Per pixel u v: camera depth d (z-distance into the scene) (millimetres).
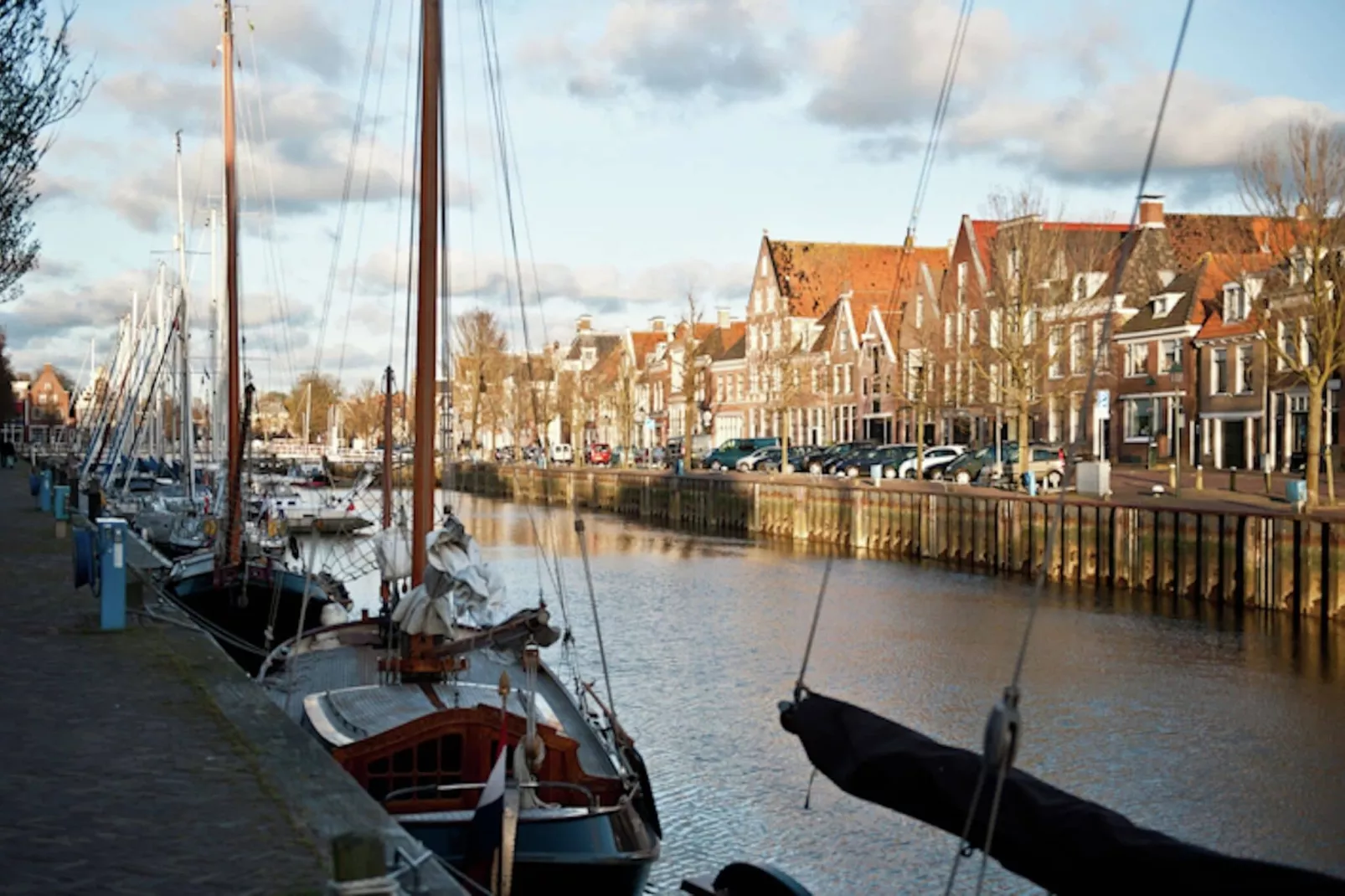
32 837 7852
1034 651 26953
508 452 103375
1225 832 15547
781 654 26688
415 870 6887
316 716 11609
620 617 32031
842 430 82500
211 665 13891
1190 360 57156
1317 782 17438
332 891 5504
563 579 40406
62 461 77500
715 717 20812
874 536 49500
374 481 50406
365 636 15891
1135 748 19188
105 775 9289
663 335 117688
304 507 43656
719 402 99875
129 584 17344
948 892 6207
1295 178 36250
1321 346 35312
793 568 43500
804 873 13922
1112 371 60125
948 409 64812
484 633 12508
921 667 25297
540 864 9375
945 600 34719
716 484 63406
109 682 12922
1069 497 39531
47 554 26578
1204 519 32875
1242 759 18594
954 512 44250
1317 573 29562
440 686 12398
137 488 51125
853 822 15484
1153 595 34531
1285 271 39344
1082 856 5648
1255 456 53469
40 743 10289
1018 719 5598
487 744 10555
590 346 131250
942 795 6238
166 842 7766
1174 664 25406
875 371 77188
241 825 8102
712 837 15023
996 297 49562
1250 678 24031
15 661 14133
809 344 85938
